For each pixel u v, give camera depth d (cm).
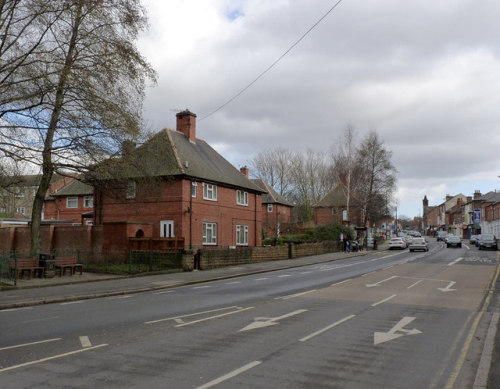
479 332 937
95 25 1858
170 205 3195
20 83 1653
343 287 1731
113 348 788
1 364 691
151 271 2355
